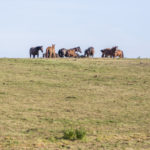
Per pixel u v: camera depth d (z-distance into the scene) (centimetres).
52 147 5900
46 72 13688
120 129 7494
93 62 16088
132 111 9206
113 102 10150
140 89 11775
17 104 9550
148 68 14938
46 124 7794
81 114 8812
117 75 13650
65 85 12012
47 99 10269
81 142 6303
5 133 6850
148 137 6806
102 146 6044
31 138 6531
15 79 12400
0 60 15512
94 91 11362
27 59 15875
